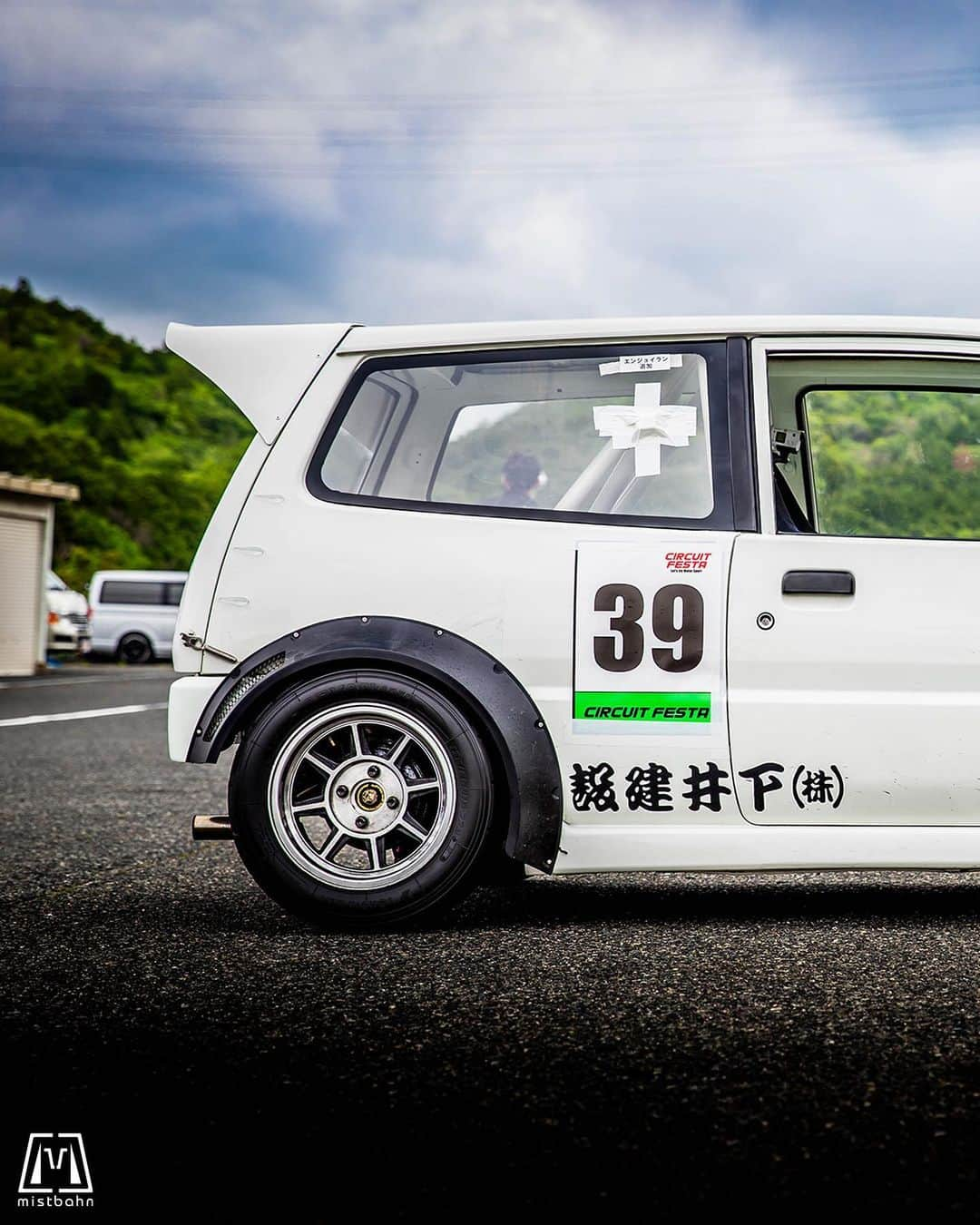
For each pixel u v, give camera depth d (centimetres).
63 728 1258
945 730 405
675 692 410
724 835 409
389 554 420
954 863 406
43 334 13100
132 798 772
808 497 433
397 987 346
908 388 441
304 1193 218
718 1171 225
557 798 409
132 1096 264
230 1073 279
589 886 508
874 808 408
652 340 431
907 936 405
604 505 421
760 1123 246
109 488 7569
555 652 413
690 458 423
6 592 2581
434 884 409
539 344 433
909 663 408
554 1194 217
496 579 415
